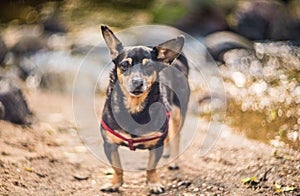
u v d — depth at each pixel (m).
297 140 6.30
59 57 10.71
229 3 12.77
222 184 5.23
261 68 9.43
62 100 8.65
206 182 5.32
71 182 5.35
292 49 10.52
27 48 11.31
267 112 7.38
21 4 14.66
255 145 6.21
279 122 6.98
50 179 5.35
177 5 12.84
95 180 5.45
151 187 5.17
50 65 10.30
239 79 8.94
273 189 5.00
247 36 11.71
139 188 5.27
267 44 10.95
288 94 7.96
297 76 8.82
